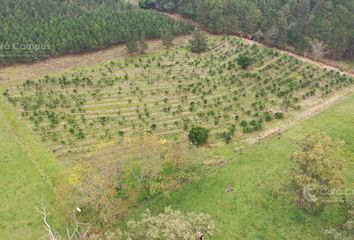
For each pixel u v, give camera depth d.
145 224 37.25
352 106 66.50
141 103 68.94
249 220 45.25
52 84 75.00
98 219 45.34
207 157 55.31
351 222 40.59
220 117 64.38
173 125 62.72
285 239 43.00
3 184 51.50
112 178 49.41
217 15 99.50
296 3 102.12
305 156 43.53
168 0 115.25
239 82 74.31
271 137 59.12
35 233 44.72
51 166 54.03
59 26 89.88
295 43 88.44
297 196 47.22
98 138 59.81
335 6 97.62
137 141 55.62
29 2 101.00
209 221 39.44
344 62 83.88
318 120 62.84
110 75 78.62
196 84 74.50
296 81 74.56
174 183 50.84
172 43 93.44
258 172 52.12
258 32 93.69
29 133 61.16
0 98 70.38
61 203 46.69
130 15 99.25
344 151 55.69
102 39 89.19
